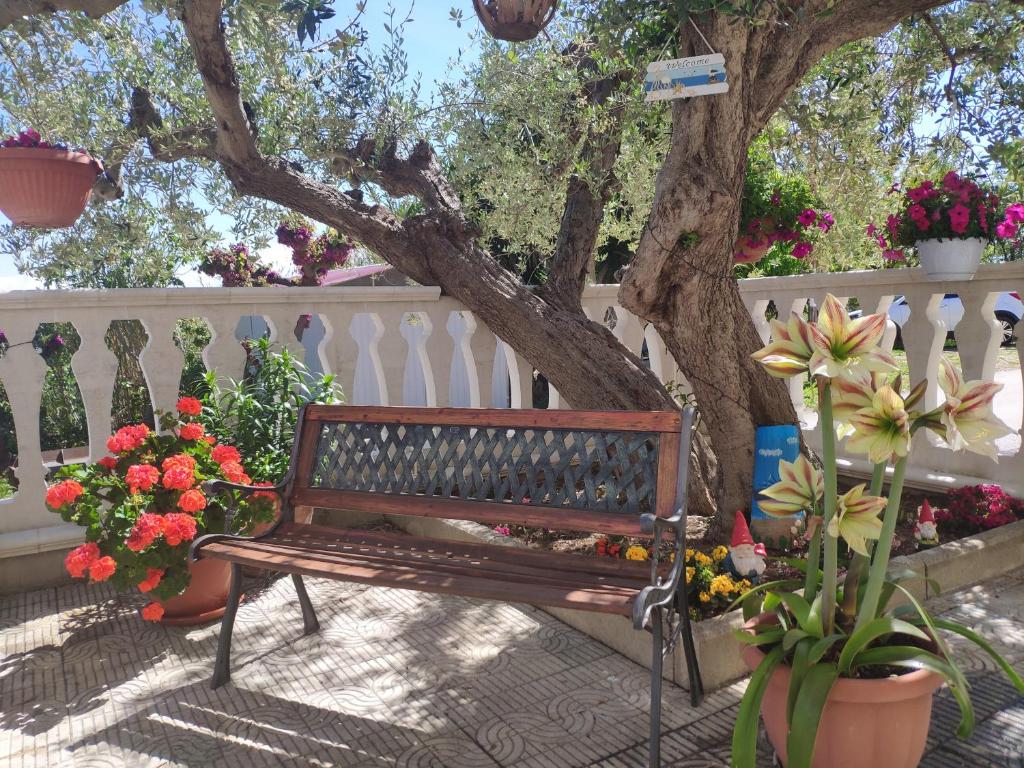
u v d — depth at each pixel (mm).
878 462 2191
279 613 3867
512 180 4832
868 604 2178
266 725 2834
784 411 4105
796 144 5281
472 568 2904
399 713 2889
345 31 3729
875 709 2111
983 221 4199
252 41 4223
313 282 8719
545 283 5277
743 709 2158
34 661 3412
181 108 5289
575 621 3580
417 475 3338
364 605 3945
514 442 3143
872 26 3332
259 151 5090
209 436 4098
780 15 3426
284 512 3539
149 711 2959
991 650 2254
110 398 4496
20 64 4496
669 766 2494
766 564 3760
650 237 3521
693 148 3420
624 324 5793
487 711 2879
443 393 5363
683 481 2686
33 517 4320
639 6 3287
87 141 4961
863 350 2115
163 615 3727
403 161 5465
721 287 3748
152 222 5754
